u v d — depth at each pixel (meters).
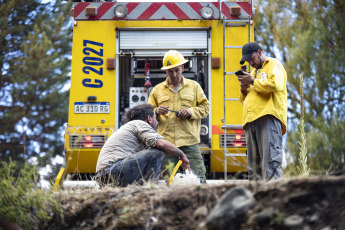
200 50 8.25
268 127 5.81
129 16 8.27
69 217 4.21
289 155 5.83
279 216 3.30
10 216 4.13
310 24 12.41
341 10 12.41
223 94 8.15
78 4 8.28
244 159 7.91
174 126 7.10
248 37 8.24
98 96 8.12
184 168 5.63
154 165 5.51
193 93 7.25
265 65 6.00
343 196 3.30
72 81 8.13
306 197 3.38
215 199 3.69
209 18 8.20
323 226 3.19
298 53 12.08
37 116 14.73
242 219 3.35
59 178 6.70
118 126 8.12
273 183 3.64
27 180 4.30
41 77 14.78
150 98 7.37
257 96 5.88
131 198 4.08
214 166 8.09
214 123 8.09
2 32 14.57
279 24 13.45
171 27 8.25
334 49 12.26
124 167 5.45
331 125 10.51
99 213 4.10
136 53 8.23
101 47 8.23
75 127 8.01
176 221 3.65
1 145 13.66
